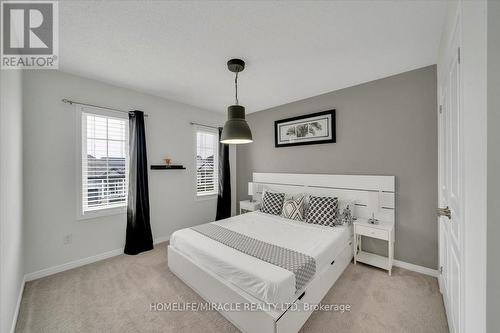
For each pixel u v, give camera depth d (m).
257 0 1.44
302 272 1.66
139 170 3.09
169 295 2.07
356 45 2.01
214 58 2.23
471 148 0.90
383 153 2.75
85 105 2.68
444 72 1.75
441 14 1.59
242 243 2.12
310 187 3.41
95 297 2.04
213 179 4.40
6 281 1.49
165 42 1.94
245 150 4.59
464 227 0.98
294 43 1.97
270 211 3.38
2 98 1.41
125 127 3.08
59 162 2.51
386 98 2.72
